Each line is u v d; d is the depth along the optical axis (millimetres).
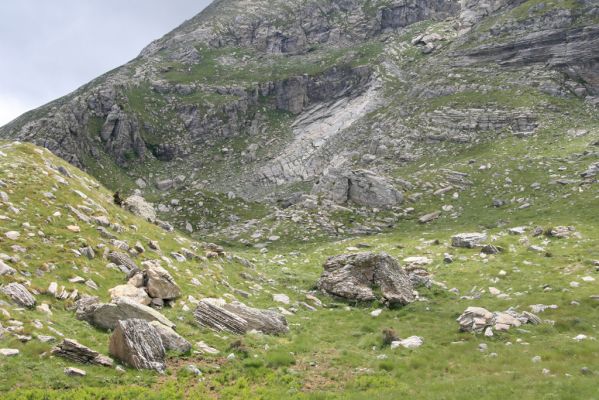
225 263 40375
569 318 26406
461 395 17297
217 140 146750
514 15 134875
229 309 27594
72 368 17703
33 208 29656
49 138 124125
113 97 148000
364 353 24328
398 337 26188
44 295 22656
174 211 86000
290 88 159625
